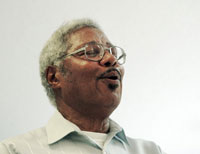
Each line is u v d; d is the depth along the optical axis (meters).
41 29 1.86
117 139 1.15
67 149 1.00
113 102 1.04
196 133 2.20
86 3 1.95
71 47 1.08
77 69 1.04
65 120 1.06
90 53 1.06
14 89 1.85
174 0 2.10
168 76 2.12
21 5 1.82
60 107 1.11
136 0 2.05
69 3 1.92
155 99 2.13
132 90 2.10
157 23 2.08
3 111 1.84
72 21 1.16
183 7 2.11
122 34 2.03
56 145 1.01
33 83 1.88
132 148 1.18
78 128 1.04
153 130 2.17
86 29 1.12
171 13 2.09
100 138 1.07
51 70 1.12
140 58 2.08
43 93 1.89
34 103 1.89
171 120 2.17
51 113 1.93
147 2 2.06
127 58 2.06
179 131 2.20
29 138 1.02
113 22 2.01
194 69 2.14
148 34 2.07
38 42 1.86
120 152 1.10
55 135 1.02
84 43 1.08
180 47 2.11
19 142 0.98
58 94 1.12
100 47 1.07
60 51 1.09
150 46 2.08
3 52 1.80
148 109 2.13
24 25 1.83
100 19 1.98
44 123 1.94
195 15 2.12
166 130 2.18
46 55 1.14
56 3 1.89
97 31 1.14
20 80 1.85
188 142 2.20
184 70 2.13
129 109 2.11
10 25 1.80
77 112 1.07
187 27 2.11
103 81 1.03
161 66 2.11
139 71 2.09
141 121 2.14
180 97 2.15
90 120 1.08
